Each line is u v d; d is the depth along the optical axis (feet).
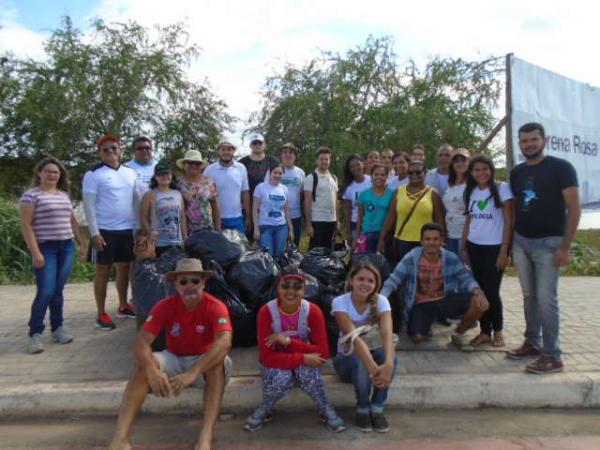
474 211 15.15
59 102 48.37
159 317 11.62
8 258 28.73
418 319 15.56
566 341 16.03
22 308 20.67
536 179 13.47
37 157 50.16
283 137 47.78
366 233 18.98
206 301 11.89
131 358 14.90
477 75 47.88
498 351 15.16
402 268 15.49
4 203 32.60
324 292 15.23
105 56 51.93
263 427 11.99
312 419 12.37
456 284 15.40
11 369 14.10
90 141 51.16
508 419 12.39
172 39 54.29
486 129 47.24
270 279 15.60
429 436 11.59
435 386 12.91
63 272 15.87
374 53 49.06
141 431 11.88
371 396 12.28
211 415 11.14
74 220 16.75
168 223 17.48
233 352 15.35
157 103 53.36
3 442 11.43
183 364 11.93
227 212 20.40
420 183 17.22
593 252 32.48
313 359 11.73
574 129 31.71
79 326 17.95
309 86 48.78
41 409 12.58
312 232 21.95
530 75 28.53
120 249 17.63
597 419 12.39
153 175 19.02
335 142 45.14
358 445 11.20
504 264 14.78
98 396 12.62
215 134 54.75
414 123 45.14
